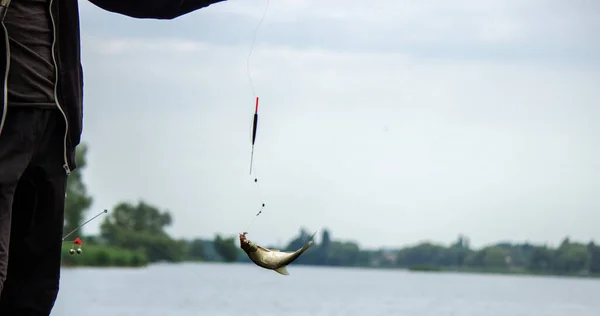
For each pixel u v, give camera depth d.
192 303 26.84
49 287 4.25
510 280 77.19
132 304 25.27
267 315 23.33
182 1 4.60
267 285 46.53
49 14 4.07
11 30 3.99
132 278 49.16
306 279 66.25
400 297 36.66
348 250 77.75
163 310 23.62
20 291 4.20
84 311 21.62
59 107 4.09
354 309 26.70
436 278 79.38
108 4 4.54
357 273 98.56
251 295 33.66
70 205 59.81
